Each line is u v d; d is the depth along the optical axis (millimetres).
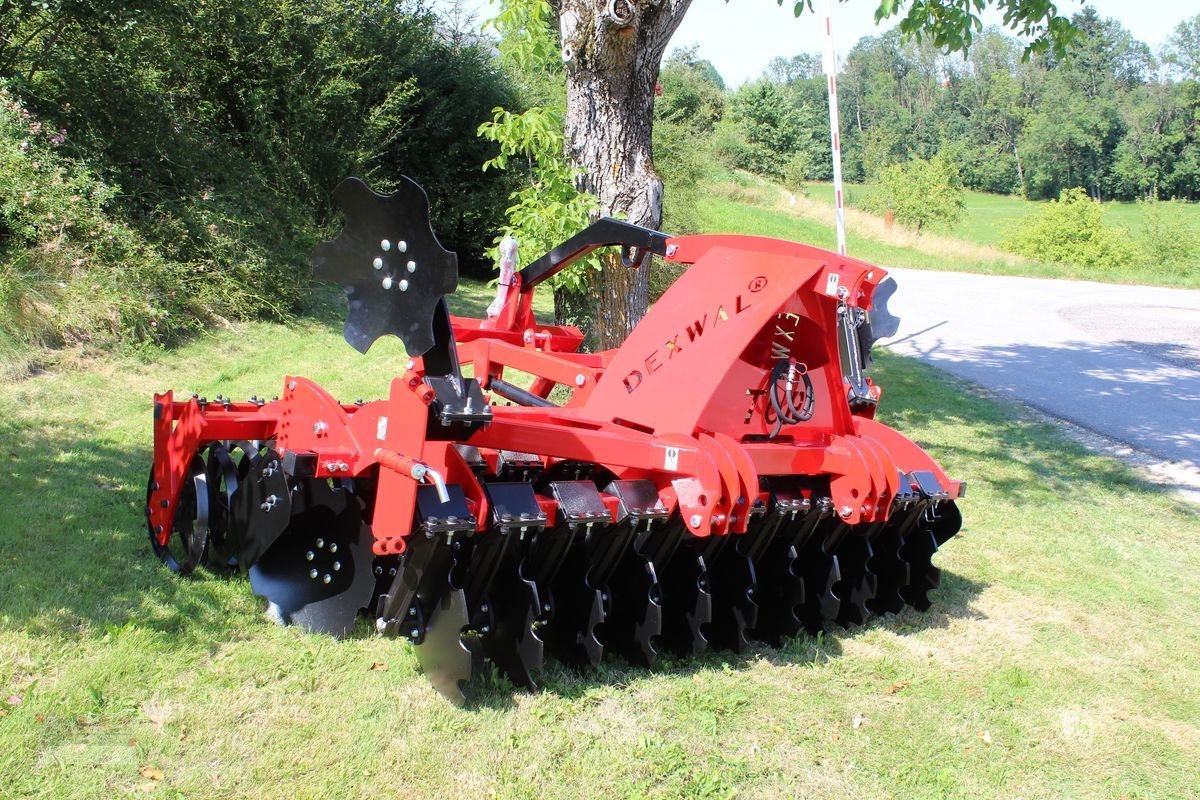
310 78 14180
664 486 3953
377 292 3529
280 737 3355
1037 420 9562
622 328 7430
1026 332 15930
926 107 89438
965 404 10117
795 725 3725
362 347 3584
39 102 10391
